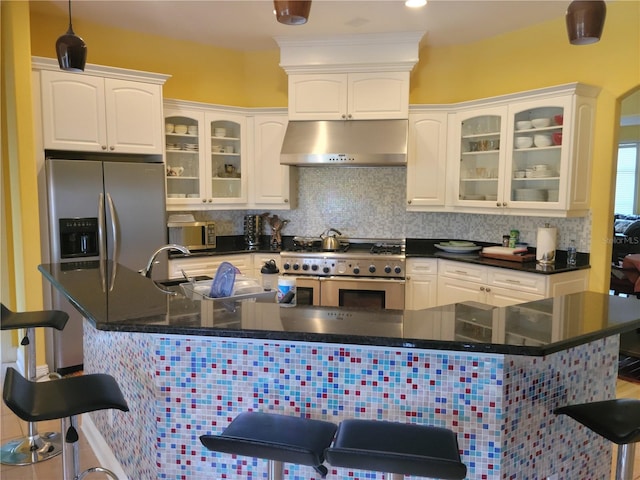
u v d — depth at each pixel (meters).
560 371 1.94
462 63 4.82
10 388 1.82
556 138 3.91
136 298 2.21
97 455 2.83
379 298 4.48
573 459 2.05
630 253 7.07
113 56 4.46
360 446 1.46
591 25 1.72
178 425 1.98
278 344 1.87
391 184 5.09
